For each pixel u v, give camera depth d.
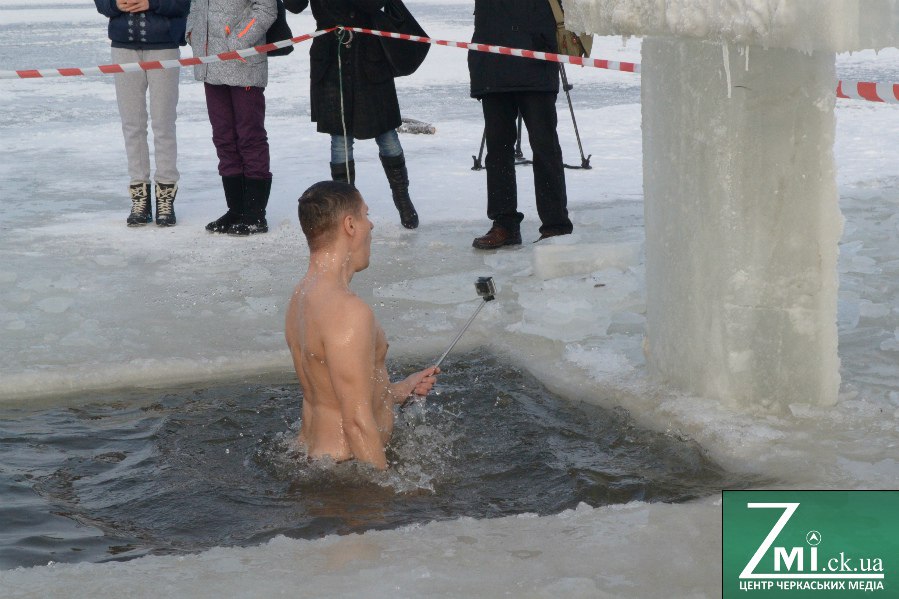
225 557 3.35
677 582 3.08
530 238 8.74
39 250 8.49
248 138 8.98
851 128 14.31
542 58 6.64
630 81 22.39
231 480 4.14
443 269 7.69
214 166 13.05
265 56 9.00
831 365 4.50
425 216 9.74
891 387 4.81
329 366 4.04
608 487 3.96
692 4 4.18
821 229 4.34
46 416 4.96
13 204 10.64
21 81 24.27
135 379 5.45
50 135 15.81
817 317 4.43
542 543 3.38
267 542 3.57
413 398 4.82
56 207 10.50
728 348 4.53
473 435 4.57
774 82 4.22
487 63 8.08
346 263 4.20
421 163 12.83
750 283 4.43
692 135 4.52
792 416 4.47
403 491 3.99
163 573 3.23
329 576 3.16
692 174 4.57
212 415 4.88
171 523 3.76
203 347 5.90
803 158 4.27
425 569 3.17
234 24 8.84
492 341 5.93
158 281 7.45
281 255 8.29
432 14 49.38
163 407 5.04
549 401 4.99
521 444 4.45
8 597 3.07
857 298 6.23
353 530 3.66
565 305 6.32
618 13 4.76
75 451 4.50
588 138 14.45
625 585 3.06
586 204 10.03
